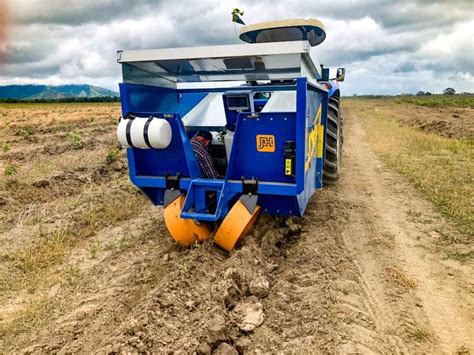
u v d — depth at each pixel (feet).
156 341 9.42
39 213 19.67
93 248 15.33
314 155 16.02
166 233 17.08
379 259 14.29
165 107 15.88
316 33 19.66
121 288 12.60
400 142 41.42
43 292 12.65
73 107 144.66
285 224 16.90
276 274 13.23
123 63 13.24
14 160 33.04
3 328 10.79
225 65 13.42
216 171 15.38
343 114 91.76
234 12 16.84
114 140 44.11
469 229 16.65
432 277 13.03
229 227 13.32
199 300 11.31
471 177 25.03
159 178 14.56
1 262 14.52
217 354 9.35
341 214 18.83
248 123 13.10
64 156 34.35
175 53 12.65
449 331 10.32
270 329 10.23
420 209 19.58
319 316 10.57
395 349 9.61
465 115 77.92
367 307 11.27
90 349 9.89
